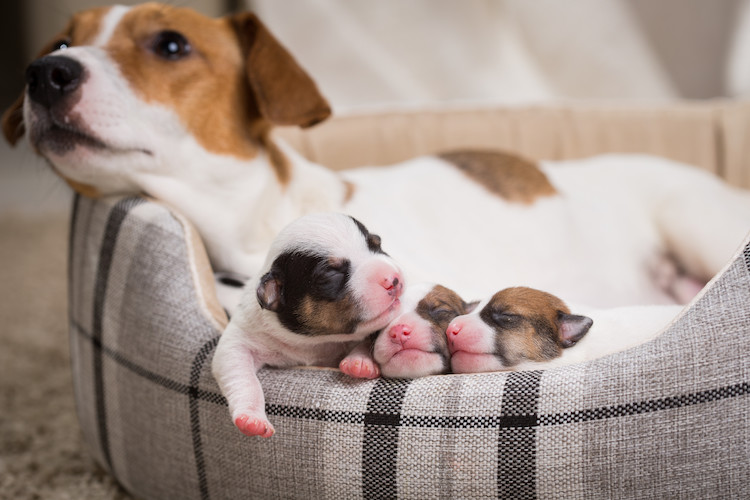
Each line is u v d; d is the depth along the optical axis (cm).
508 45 363
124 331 152
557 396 114
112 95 154
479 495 115
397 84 363
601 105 286
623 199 229
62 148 156
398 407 119
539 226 209
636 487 111
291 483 125
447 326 129
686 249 220
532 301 132
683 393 111
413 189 206
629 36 358
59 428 204
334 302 120
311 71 361
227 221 173
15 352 258
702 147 279
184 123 164
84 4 548
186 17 169
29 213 428
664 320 136
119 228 160
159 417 142
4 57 604
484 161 218
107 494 167
